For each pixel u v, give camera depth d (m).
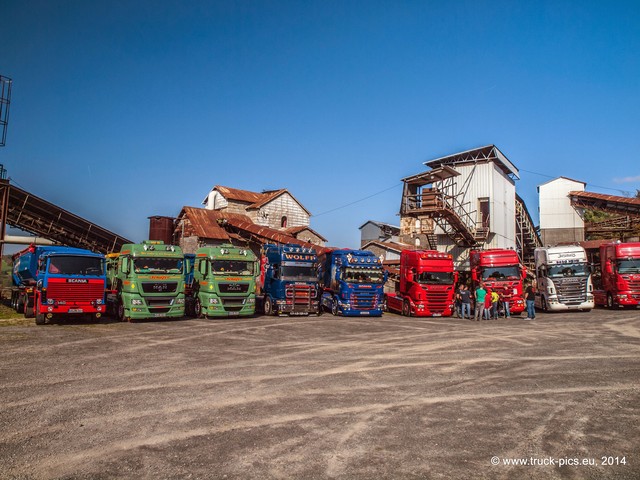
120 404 7.12
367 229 60.44
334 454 5.20
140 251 19.03
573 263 26.69
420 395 7.82
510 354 12.07
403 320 22.44
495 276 25.45
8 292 28.70
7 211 31.34
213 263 20.91
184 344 13.29
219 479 4.54
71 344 12.98
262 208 47.56
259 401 7.35
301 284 23.45
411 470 4.79
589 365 10.54
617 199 37.47
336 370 9.85
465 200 35.62
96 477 4.56
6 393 7.72
